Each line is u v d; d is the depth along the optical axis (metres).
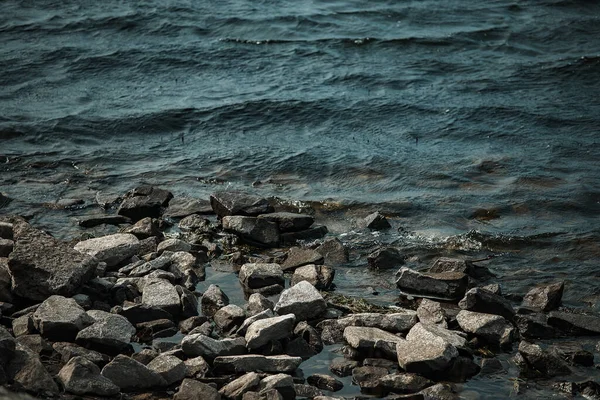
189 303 9.73
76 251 9.92
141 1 26.44
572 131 16.62
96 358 8.37
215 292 10.07
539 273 11.17
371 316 9.45
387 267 11.34
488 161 15.08
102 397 7.76
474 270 11.02
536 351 8.80
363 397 8.17
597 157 15.27
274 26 24.25
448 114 17.50
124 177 14.49
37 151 15.48
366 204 13.38
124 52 21.48
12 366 7.77
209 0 26.89
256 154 15.48
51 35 22.94
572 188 13.85
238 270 11.11
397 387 8.30
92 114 17.28
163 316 9.48
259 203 12.56
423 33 23.78
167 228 12.43
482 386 8.44
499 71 20.55
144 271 10.52
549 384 8.52
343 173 14.66
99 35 23.06
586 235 12.24
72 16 24.67
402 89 19.08
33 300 9.51
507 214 13.03
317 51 21.91
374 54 21.89
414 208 13.24
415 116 17.41
